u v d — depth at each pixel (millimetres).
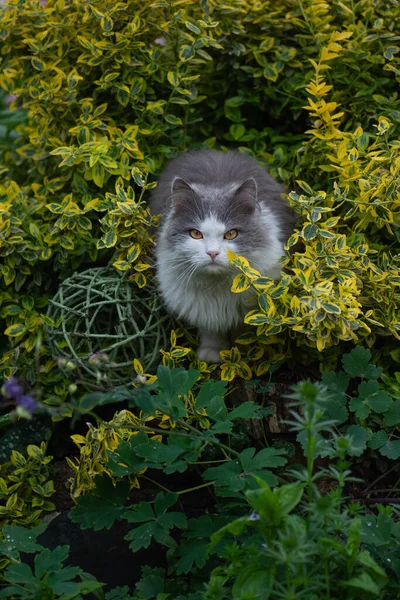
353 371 1550
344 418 1513
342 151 1647
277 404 1600
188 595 1434
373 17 1792
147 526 1422
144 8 1773
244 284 1523
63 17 1812
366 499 1561
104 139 1718
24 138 1979
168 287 1624
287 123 1875
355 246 1627
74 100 1755
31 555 1559
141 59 1785
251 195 1606
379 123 1651
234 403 1626
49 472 1661
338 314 1515
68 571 1391
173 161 1765
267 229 1624
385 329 1595
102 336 1614
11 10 1815
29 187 1837
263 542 1387
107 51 1768
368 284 1601
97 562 1570
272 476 1390
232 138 1872
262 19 1812
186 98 1823
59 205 1688
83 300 1684
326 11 1783
